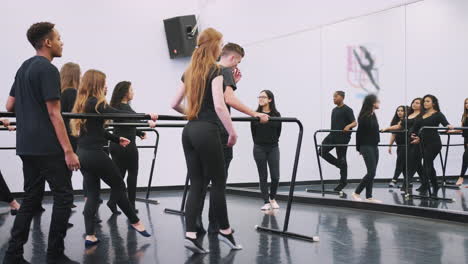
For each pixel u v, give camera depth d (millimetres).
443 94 4395
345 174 5312
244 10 7320
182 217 4520
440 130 4402
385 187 4871
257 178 6441
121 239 3428
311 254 2906
